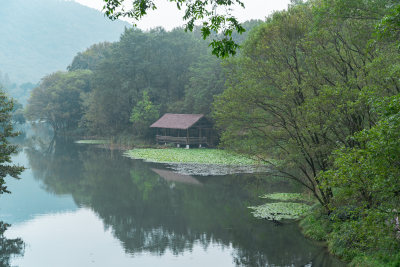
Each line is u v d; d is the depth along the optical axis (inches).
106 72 3016.7
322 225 729.6
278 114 772.6
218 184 1317.7
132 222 899.4
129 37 2992.1
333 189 826.2
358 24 615.5
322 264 595.2
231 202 1061.8
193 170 1606.8
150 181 1395.2
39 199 1144.8
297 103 752.3
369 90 442.6
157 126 2529.5
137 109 2795.3
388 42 524.1
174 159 1911.9
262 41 755.4
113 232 828.0
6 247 743.7
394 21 355.6
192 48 3034.0
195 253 692.1
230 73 840.3
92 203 1089.4
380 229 382.0
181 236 789.9
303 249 674.8
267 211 942.4
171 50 3021.7
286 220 863.7
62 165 1792.6
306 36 693.3
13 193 1223.5
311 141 716.0
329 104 611.2
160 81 2979.8
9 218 945.5
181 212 976.9
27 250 724.0
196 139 2391.7
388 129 327.0
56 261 665.0
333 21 626.8
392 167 346.0
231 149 830.5
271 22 764.0
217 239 762.8
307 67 746.8
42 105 4094.5
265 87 797.9
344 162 384.8
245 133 827.4
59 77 4402.1
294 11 748.6
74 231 840.3
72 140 3191.4
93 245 749.3
